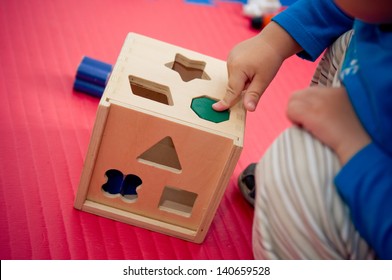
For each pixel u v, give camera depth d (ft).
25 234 2.72
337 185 1.95
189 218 2.97
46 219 2.84
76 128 3.56
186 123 2.57
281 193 2.07
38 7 4.81
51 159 3.24
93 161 2.73
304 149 2.07
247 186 3.40
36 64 4.08
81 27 4.73
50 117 3.58
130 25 4.98
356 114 2.03
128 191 3.03
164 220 3.00
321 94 2.10
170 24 5.21
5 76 3.84
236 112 2.81
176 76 2.95
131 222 2.97
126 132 2.62
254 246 2.33
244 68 2.88
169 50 3.19
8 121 3.43
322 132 2.04
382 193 1.85
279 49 2.97
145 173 2.78
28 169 3.12
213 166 2.70
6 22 4.45
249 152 3.84
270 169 2.15
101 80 3.83
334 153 2.04
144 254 2.82
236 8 5.91
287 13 3.02
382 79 1.96
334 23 3.02
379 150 1.93
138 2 5.43
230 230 3.15
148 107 2.59
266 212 2.18
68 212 2.93
